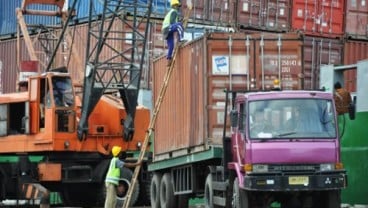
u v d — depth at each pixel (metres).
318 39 32.88
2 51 36.81
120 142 26.00
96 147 25.70
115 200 21.69
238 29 32.97
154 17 31.34
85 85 25.31
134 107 25.91
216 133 19.41
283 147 16.66
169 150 22.62
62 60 29.53
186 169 21.45
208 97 19.52
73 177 25.47
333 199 17.03
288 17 34.19
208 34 19.67
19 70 27.27
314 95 17.14
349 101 19.52
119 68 25.95
